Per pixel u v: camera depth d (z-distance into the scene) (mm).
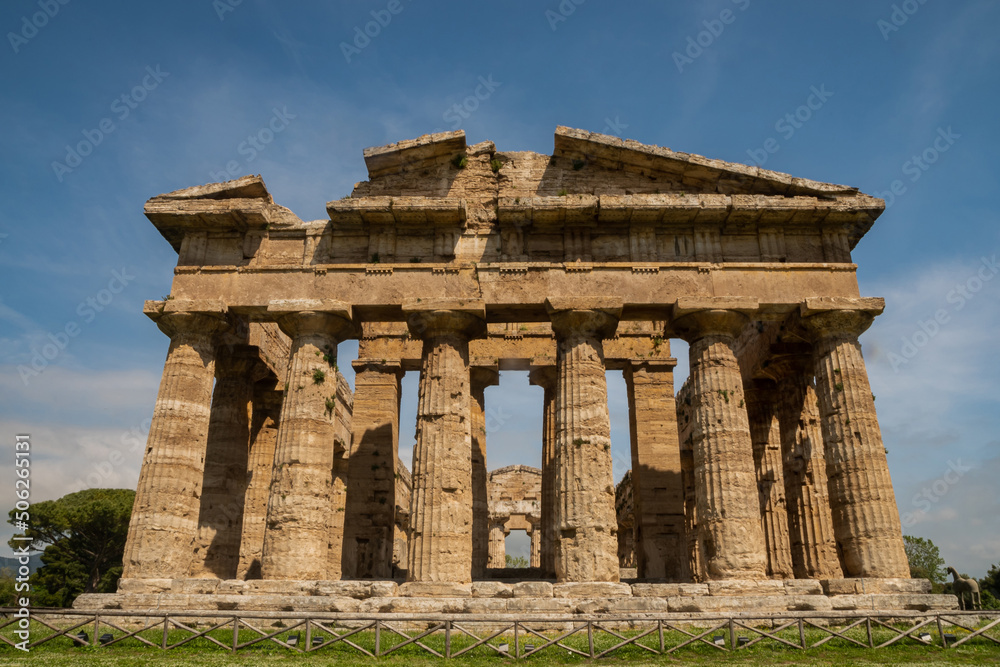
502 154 29594
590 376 26203
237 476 31922
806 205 27344
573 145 28828
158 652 18125
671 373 35625
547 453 35688
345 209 27453
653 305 26844
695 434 26422
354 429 35188
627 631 21031
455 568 24156
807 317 27094
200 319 27391
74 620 22297
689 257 27688
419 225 28391
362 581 23750
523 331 36625
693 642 19375
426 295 27000
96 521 58062
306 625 18656
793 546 30891
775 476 33094
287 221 28766
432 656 18250
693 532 37844
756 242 28094
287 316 27297
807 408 31875
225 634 20156
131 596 23141
